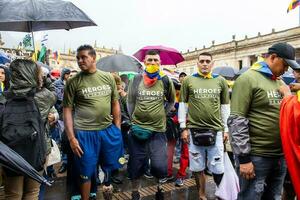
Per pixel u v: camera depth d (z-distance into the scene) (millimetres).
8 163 2068
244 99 2594
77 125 3279
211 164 3793
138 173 3766
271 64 2598
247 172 2582
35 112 2533
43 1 2848
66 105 3295
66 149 3426
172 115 4918
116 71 5586
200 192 3955
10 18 2607
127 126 5148
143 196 4320
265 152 2613
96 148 3293
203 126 3793
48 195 4293
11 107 2457
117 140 3430
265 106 2578
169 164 5031
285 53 2498
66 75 6352
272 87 2586
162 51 6328
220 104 3920
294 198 3418
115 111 3516
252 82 2582
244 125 2588
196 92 3838
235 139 2598
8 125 2408
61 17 2814
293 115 2264
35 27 3547
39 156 2516
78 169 3273
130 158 3768
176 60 6488
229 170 3713
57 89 5535
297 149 2256
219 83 3889
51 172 4965
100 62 5848
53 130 5223
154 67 3693
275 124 2574
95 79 3312
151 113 3650
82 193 3303
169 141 4973
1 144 2131
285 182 3348
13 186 2551
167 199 4230
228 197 3631
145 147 3729
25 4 2719
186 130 3979
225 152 3822
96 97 3281
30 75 2537
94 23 3164
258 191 2658
